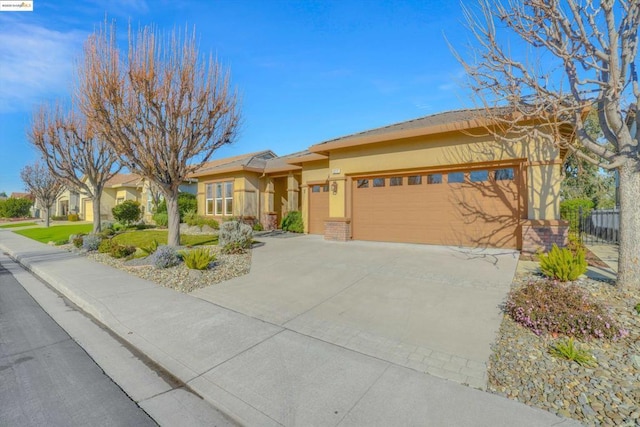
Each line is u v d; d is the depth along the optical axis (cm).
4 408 279
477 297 524
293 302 550
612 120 540
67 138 1525
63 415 271
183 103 970
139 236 1548
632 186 524
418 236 1055
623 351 340
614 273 629
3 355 390
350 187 1205
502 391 284
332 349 377
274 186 1922
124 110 909
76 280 753
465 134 936
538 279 591
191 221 1845
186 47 955
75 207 3894
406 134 992
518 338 380
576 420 244
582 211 1205
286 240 1277
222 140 1082
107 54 900
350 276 691
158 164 988
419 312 478
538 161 839
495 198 920
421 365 333
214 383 314
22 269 985
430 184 1032
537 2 562
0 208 4434
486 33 655
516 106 632
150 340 415
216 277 727
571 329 369
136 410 279
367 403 271
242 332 434
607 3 503
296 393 291
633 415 247
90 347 412
